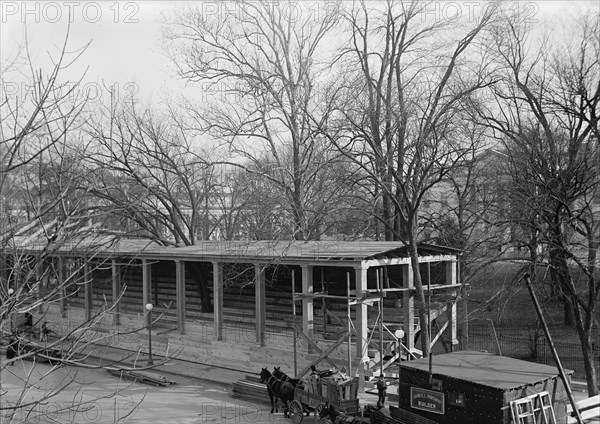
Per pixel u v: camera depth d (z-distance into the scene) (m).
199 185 55.12
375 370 26.33
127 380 28.72
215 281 30.59
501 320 40.25
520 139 29.94
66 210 9.73
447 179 33.59
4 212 9.25
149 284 34.31
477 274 30.58
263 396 24.73
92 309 38.84
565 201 22.36
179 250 32.84
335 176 37.62
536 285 26.75
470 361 21.30
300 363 27.34
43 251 8.61
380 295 24.83
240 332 30.08
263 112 38.34
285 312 33.41
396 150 29.91
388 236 41.09
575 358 30.77
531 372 19.86
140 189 36.41
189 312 36.31
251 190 56.62
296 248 28.97
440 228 36.69
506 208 26.64
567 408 20.03
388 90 30.61
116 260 34.59
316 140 40.94
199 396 25.98
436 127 31.14
